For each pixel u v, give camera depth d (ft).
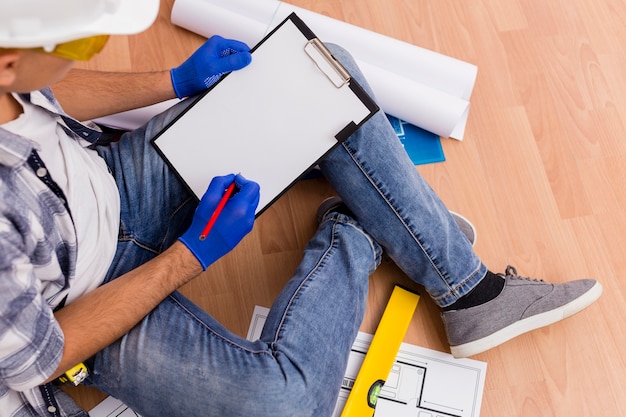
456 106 4.32
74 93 3.23
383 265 4.24
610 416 4.03
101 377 3.17
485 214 4.38
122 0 2.10
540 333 4.16
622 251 4.33
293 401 3.10
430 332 4.14
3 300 2.32
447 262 3.71
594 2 4.92
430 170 4.46
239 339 3.23
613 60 4.77
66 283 2.83
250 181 3.12
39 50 2.07
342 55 3.56
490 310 3.88
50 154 2.69
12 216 2.36
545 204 4.41
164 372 3.09
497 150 4.51
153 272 2.97
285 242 4.25
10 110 2.55
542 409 4.03
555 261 4.31
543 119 4.60
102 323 2.81
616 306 4.23
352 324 3.45
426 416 3.99
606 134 4.58
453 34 4.80
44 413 3.06
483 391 4.05
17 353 2.44
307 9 4.77
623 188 4.46
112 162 3.34
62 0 1.97
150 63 4.58
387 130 3.50
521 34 4.82
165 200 3.35
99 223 2.97
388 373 3.99
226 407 3.06
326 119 3.22
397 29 4.79
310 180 4.38
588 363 4.11
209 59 3.37
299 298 3.37
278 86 3.26
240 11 4.50
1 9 1.92
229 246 3.10
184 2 4.45
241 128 3.26
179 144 3.26
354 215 3.77
